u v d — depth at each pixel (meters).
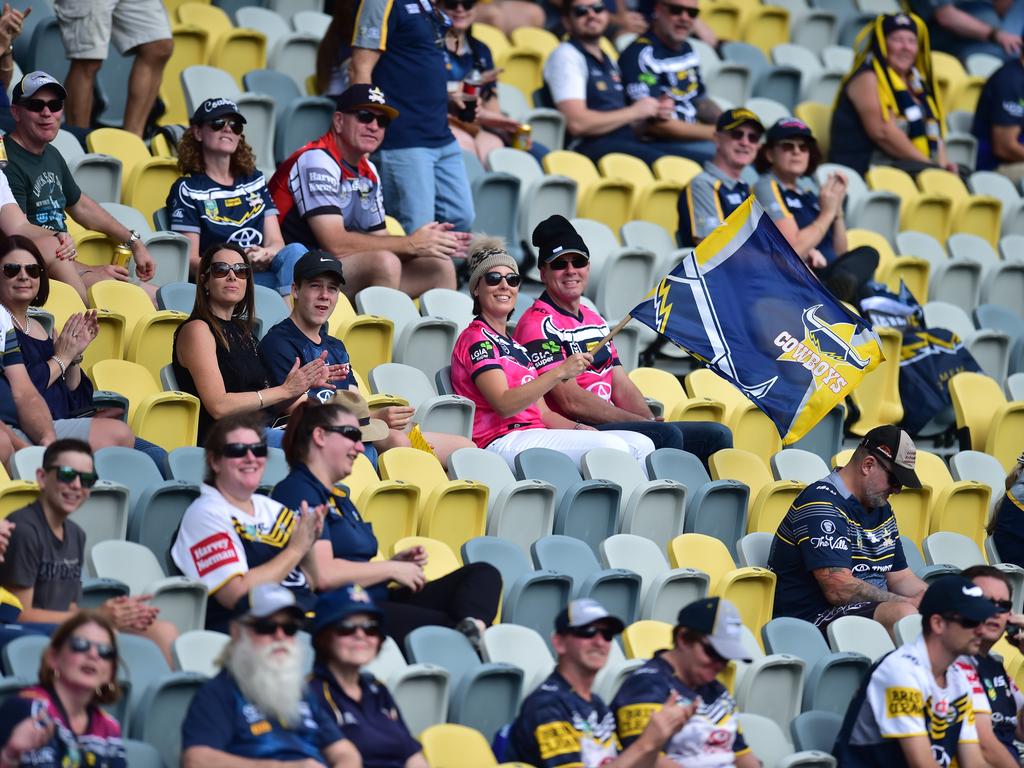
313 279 26.58
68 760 16.52
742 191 37.97
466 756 19.25
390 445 26.84
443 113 35.41
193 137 31.78
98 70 36.47
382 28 34.38
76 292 28.31
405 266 33.50
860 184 43.59
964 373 36.00
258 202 32.00
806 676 24.48
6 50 31.89
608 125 42.16
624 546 25.92
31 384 24.36
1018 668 27.16
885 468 26.67
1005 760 22.86
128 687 18.77
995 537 31.17
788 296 28.52
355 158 32.78
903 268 39.88
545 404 29.83
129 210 31.92
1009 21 54.94
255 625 17.55
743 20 52.47
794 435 28.14
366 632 18.25
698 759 19.91
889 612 25.80
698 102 43.62
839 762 21.95
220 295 26.16
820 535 26.44
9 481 22.25
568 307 30.39
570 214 38.09
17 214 28.34
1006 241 44.16
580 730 19.11
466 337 28.97
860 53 45.66
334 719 18.17
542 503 26.62
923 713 21.75
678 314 28.36
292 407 26.39
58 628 17.02
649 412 30.89
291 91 39.34
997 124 47.75
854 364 28.34
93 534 22.44
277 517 21.30
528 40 48.09
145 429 25.56
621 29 49.72
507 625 22.17
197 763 17.14
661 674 19.91
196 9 41.78
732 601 25.88
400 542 23.86
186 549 20.83
